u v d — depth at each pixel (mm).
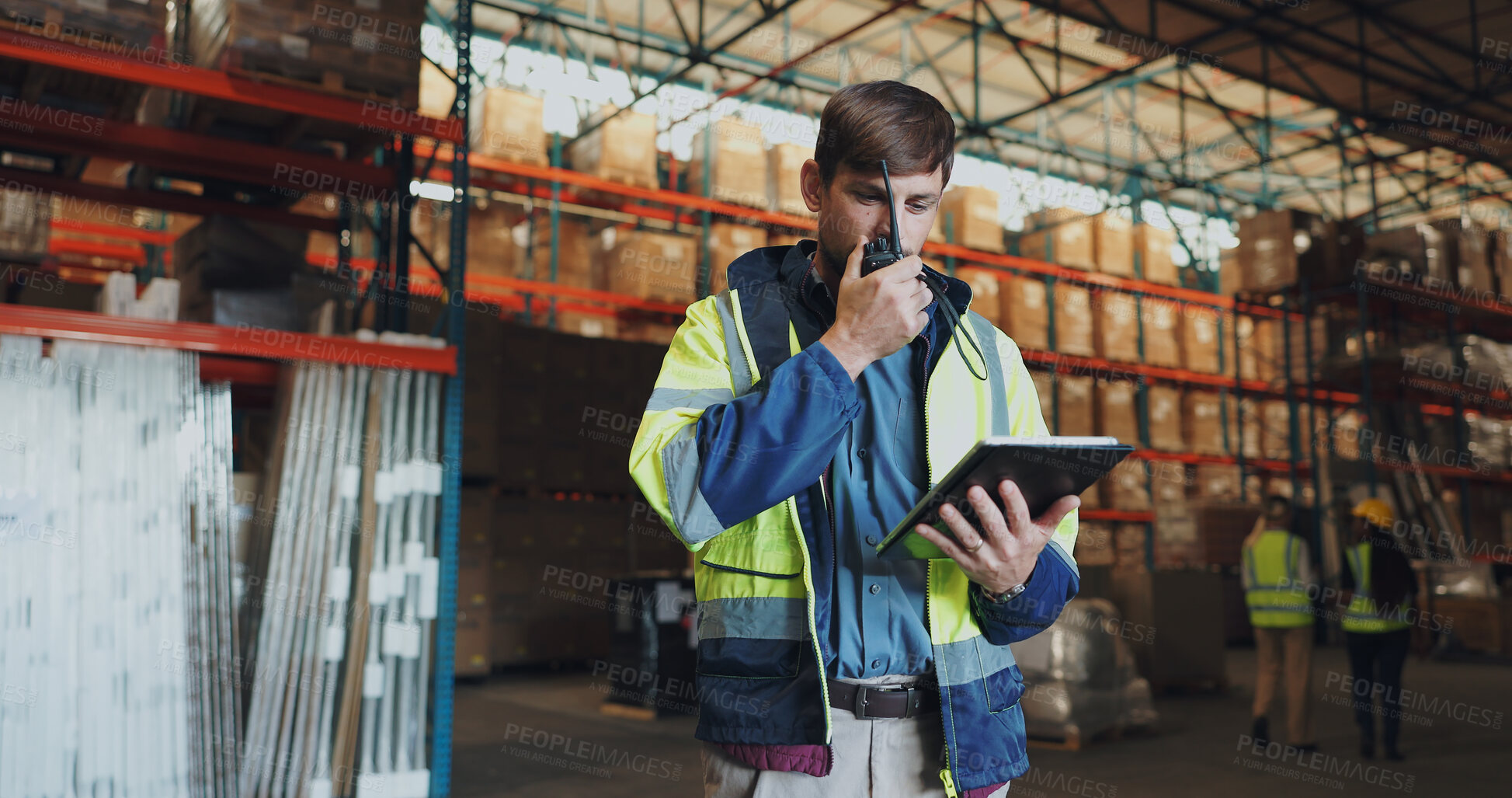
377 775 4102
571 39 13695
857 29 10445
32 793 3520
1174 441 14133
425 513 4406
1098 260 13734
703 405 1146
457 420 4520
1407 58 11953
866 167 1124
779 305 1215
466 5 4965
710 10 14414
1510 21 11023
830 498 1150
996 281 12688
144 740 3730
